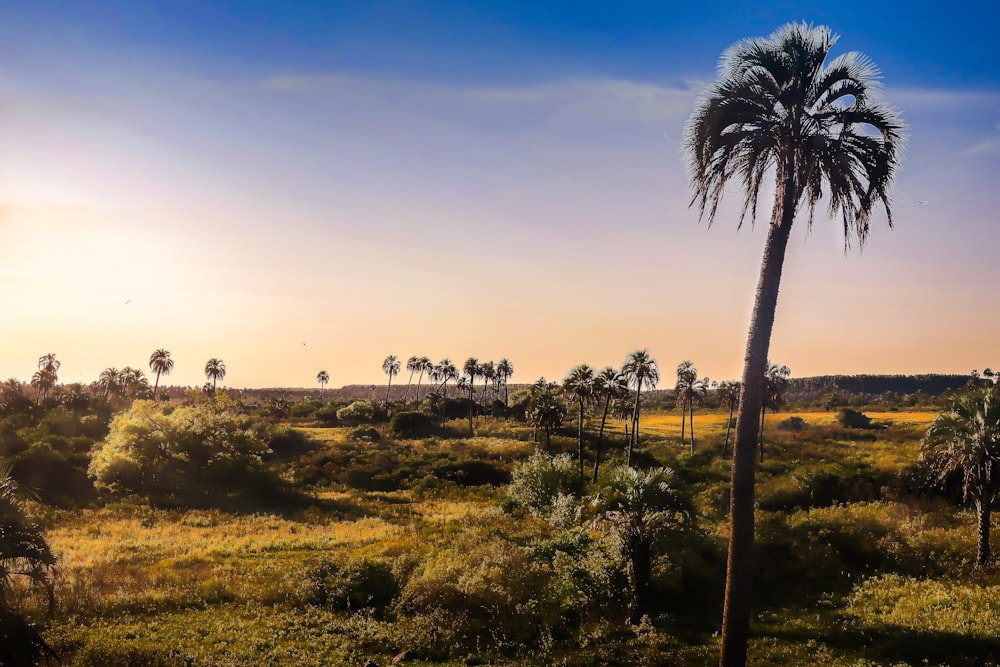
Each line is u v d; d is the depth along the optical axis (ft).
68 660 47.96
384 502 172.35
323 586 70.95
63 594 63.87
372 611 66.33
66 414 243.60
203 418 182.80
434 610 64.54
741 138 39.06
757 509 123.34
